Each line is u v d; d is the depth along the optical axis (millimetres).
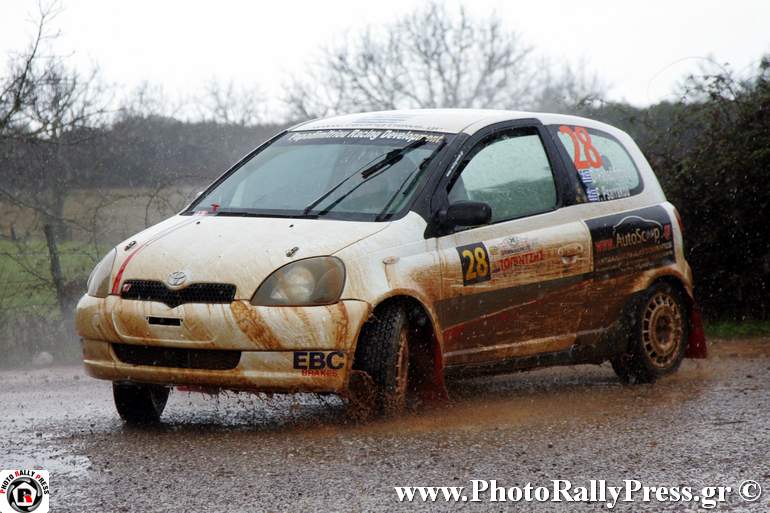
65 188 33469
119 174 36219
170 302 15508
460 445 14836
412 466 13703
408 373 16812
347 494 12461
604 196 20094
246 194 18047
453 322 17016
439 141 18016
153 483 13055
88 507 12039
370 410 15969
